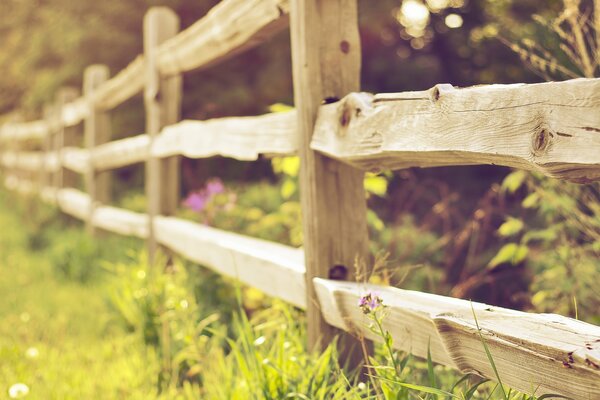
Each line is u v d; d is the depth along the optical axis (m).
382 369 1.93
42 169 10.71
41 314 4.53
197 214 5.03
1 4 16.56
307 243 2.60
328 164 2.58
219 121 3.62
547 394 1.49
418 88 12.10
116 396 2.93
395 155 2.05
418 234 5.04
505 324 1.64
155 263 4.77
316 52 2.58
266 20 2.98
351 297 2.26
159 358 3.25
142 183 12.47
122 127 12.98
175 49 4.44
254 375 2.36
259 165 11.05
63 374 3.24
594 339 1.43
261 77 11.78
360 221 2.60
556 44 3.37
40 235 7.59
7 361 3.45
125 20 13.02
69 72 13.45
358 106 2.23
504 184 3.24
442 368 2.62
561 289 3.07
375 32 12.40
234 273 3.38
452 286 4.69
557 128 1.41
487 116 1.62
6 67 16.77
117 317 3.89
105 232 7.19
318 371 2.28
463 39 12.08
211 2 12.41
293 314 2.93
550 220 3.17
